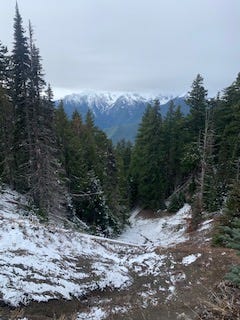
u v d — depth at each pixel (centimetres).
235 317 841
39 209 2819
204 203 3759
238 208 2002
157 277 1611
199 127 4666
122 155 6812
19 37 2692
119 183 4781
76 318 1160
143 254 1881
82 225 3672
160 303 1333
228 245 839
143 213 5081
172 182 5266
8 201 2894
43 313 1157
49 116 3072
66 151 3825
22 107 2800
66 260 1589
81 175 3856
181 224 3978
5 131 3064
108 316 1205
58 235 1802
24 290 1212
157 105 5019
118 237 4088
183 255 1789
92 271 1560
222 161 3878
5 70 3206
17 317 1061
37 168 2822
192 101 4762
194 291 1409
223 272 1538
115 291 1475
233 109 4094
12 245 1509
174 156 5022
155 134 4975
